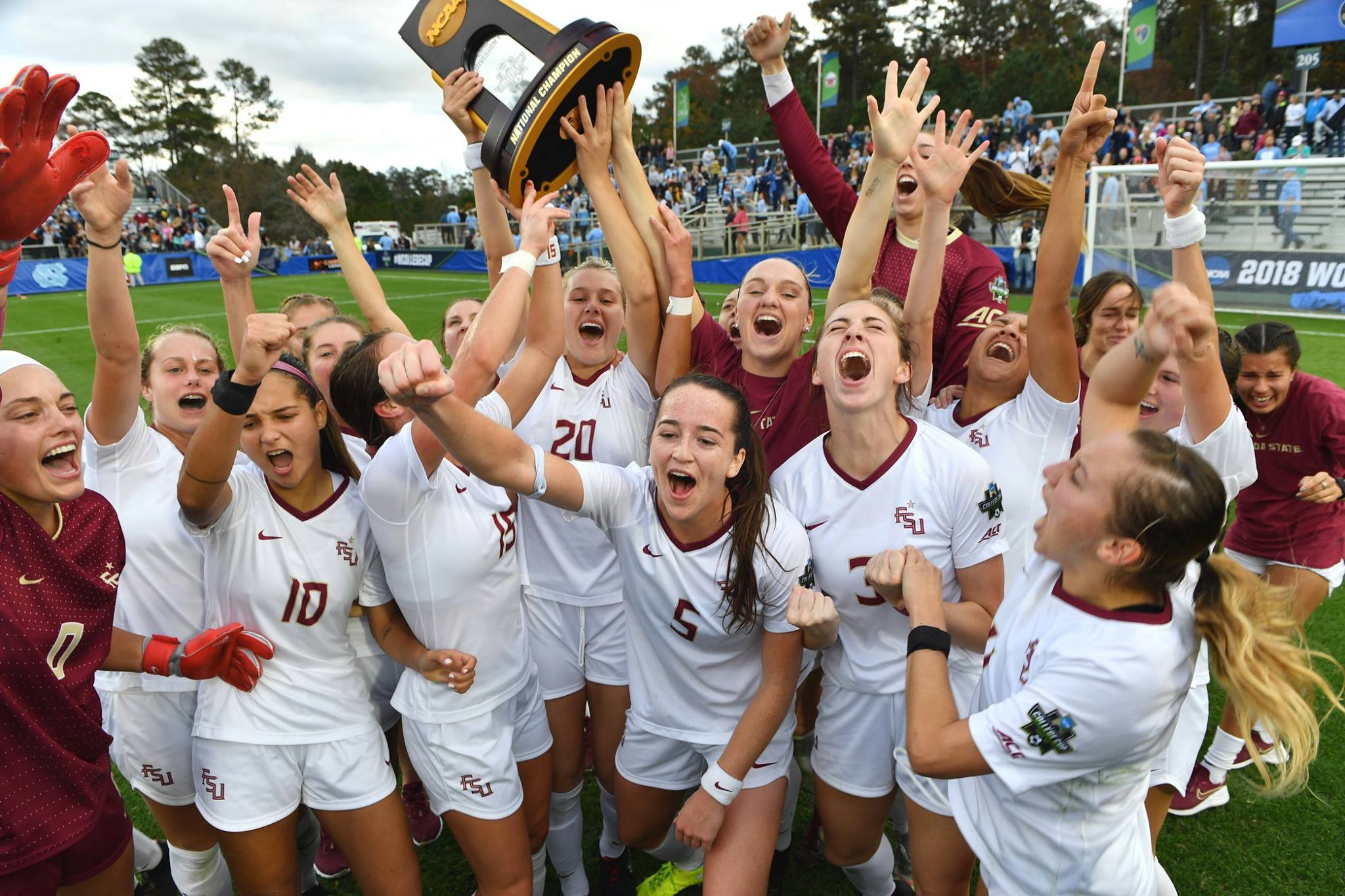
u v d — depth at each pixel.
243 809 2.35
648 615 2.57
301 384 2.36
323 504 2.48
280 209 63.62
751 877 2.45
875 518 2.51
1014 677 1.94
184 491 2.20
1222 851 3.19
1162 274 13.15
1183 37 44.44
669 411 2.28
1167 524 1.64
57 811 2.06
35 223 1.65
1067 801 1.86
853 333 2.39
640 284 2.99
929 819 2.42
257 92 78.88
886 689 2.54
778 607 2.43
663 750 2.68
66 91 1.55
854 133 29.30
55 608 2.04
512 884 2.61
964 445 2.52
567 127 2.50
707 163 33.38
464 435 2.05
